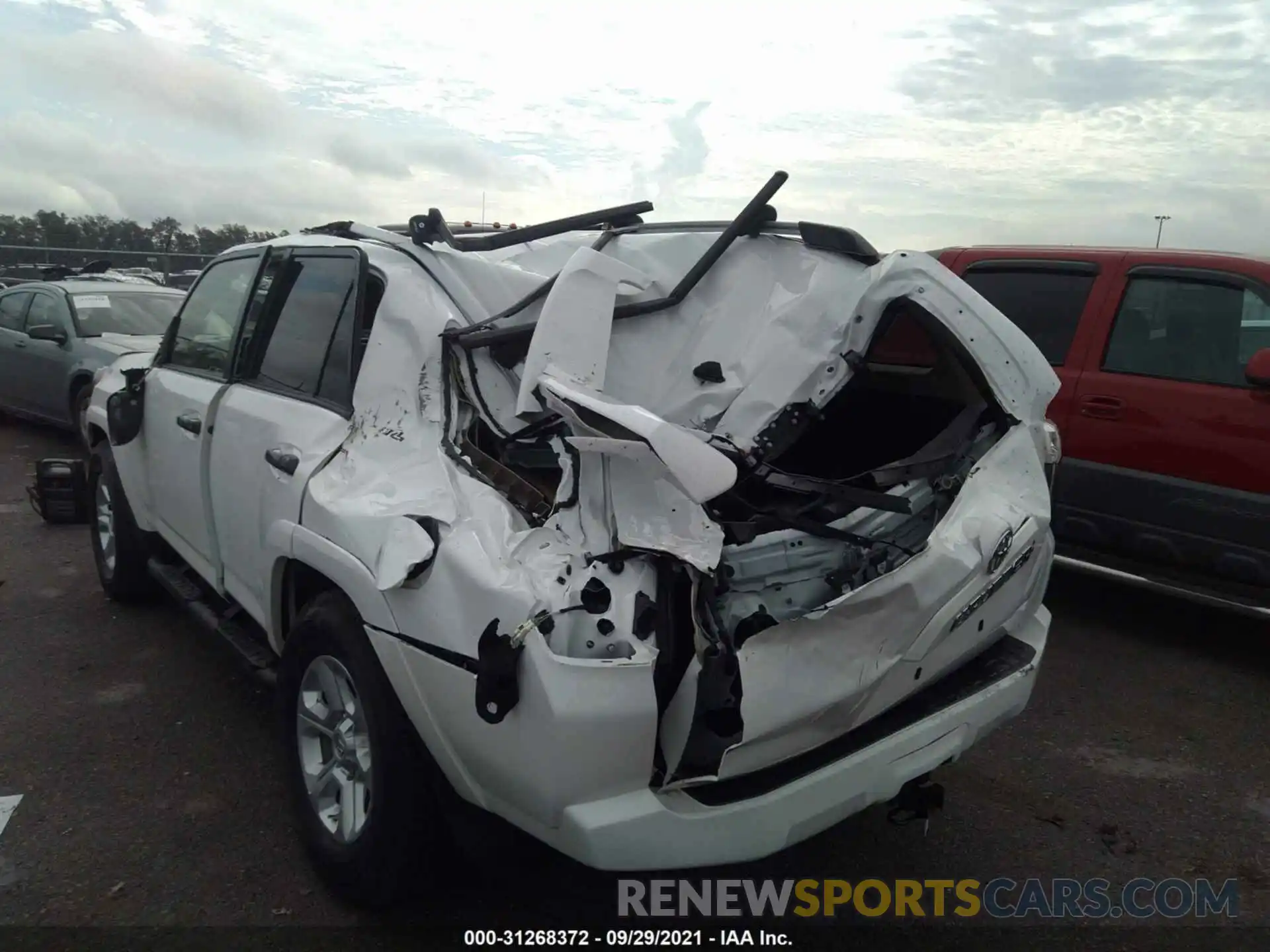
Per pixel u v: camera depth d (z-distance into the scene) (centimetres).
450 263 322
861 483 296
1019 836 346
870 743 257
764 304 334
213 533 394
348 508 277
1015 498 290
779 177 351
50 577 588
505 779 230
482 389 294
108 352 913
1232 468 488
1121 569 534
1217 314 511
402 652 248
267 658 361
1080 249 581
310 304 360
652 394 317
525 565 232
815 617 236
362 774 280
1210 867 331
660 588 232
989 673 293
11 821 332
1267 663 507
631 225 387
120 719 408
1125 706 454
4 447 1016
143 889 298
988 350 309
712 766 230
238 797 351
